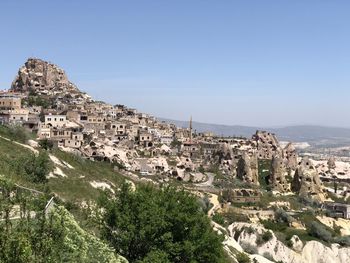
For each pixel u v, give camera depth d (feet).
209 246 161.38
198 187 572.10
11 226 78.38
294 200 627.05
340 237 484.74
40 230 80.38
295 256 435.12
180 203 166.30
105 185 316.81
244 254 303.48
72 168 325.01
